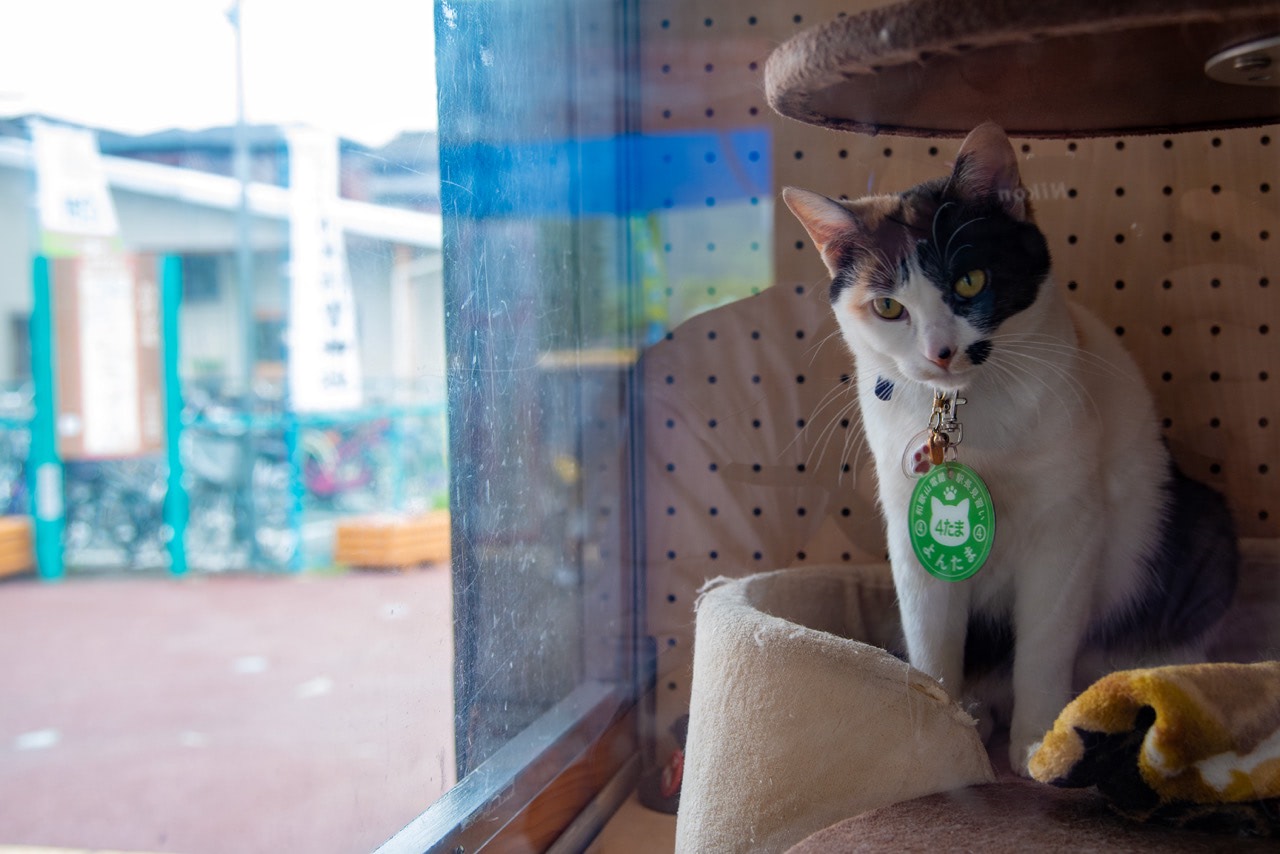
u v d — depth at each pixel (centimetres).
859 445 110
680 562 119
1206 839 66
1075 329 100
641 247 119
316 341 361
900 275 93
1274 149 102
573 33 119
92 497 379
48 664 321
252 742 262
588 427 123
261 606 381
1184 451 107
